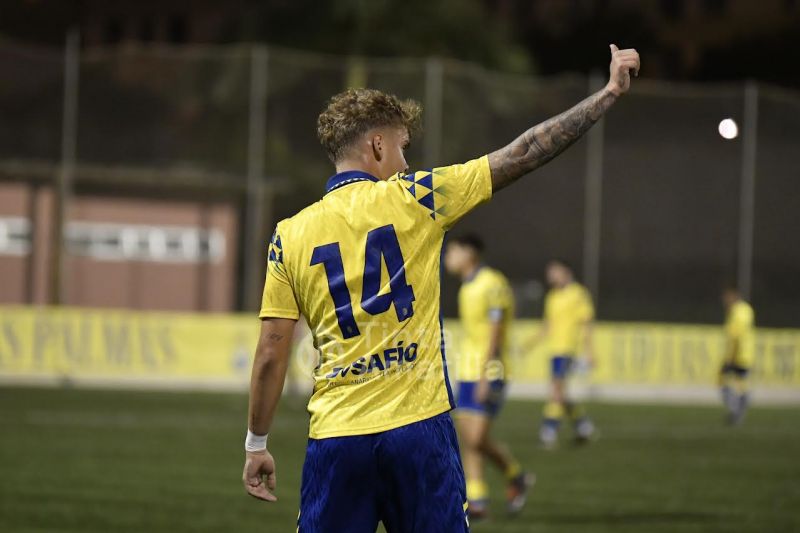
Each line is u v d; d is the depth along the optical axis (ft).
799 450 93.91
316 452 24.86
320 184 153.99
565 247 152.56
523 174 25.20
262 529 53.93
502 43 207.41
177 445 86.28
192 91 152.05
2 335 132.05
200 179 152.25
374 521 24.76
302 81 152.97
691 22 321.32
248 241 146.82
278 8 203.82
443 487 24.50
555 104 155.33
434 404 24.79
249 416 26.03
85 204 153.07
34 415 104.42
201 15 283.38
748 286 150.00
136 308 154.81
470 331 61.62
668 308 150.51
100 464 75.00
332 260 24.90
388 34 198.18
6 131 147.23
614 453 89.71
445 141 150.71
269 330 25.49
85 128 150.71
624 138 151.84
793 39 283.59
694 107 151.33
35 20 256.73
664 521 58.39
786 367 145.07
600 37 282.97
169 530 53.11
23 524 53.62
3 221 148.56
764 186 150.51
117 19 275.80
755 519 59.21
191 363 136.05
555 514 60.59
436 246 25.11
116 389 131.44
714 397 144.77
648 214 151.64
